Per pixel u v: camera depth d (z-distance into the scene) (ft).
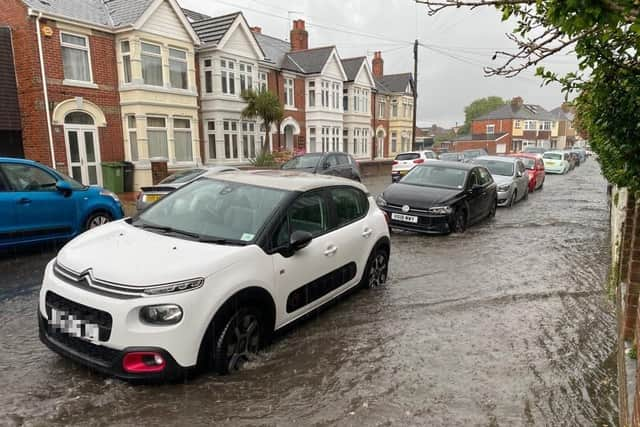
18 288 17.94
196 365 10.28
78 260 11.04
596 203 47.42
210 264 10.73
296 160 48.29
